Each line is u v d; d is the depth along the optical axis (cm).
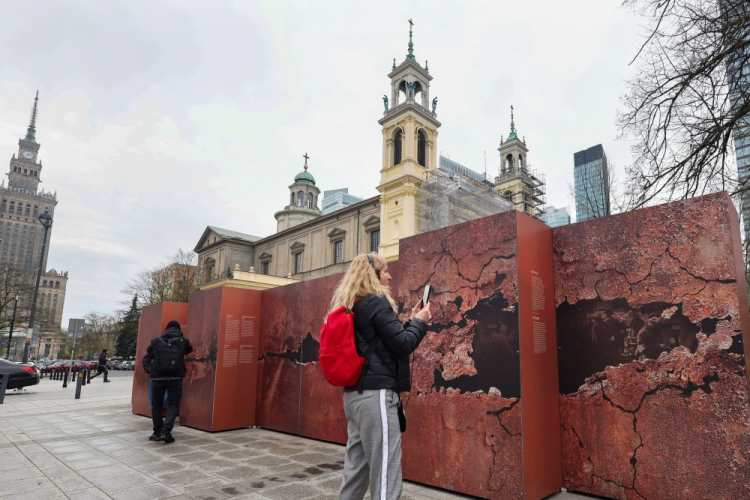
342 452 629
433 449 482
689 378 386
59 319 10988
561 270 493
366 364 264
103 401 1315
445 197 2491
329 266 4234
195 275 5506
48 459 584
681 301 402
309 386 745
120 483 477
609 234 460
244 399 840
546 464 434
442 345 496
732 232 384
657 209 429
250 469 536
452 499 439
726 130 650
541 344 455
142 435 755
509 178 5062
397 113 3700
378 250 3562
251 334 869
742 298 388
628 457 412
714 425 367
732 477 352
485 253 473
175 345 723
